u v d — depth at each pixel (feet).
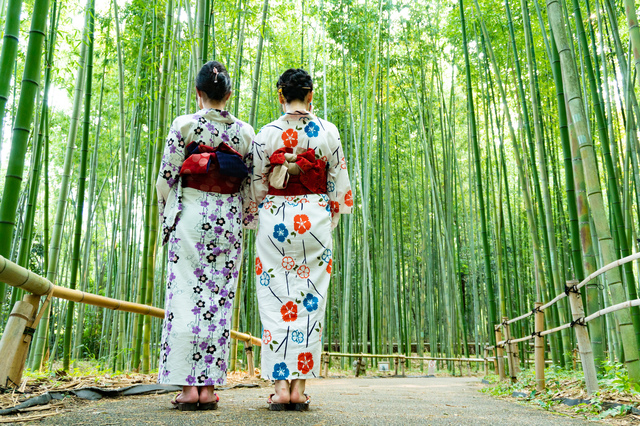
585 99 14.92
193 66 13.85
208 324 5.62
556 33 8.55
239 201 6.15
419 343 30.45
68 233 30.53
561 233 22.49
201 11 12.09
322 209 6.16
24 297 6.01
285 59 25.61
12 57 5.97
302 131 6.30
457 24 21.95
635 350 7.64
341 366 25.21
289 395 5.56
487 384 15.69
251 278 25.44
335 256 27.96
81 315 23.81
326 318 29.12
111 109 26.08
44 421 4.35
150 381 8.43
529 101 21.74
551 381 10.67
